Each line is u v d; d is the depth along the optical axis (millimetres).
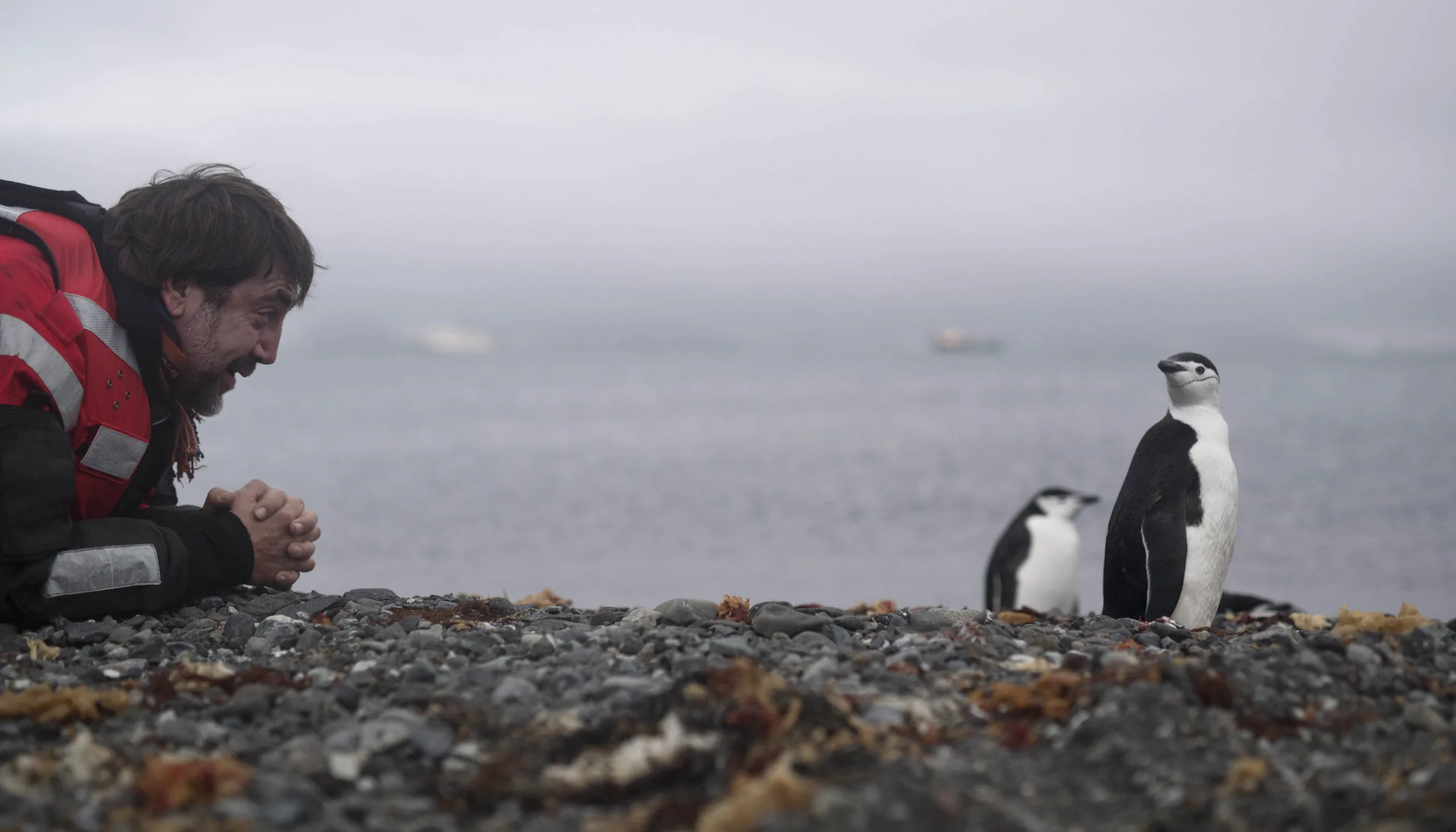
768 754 2629
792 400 105250
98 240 4199
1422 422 58688
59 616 4094
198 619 4418
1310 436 50125
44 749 2926
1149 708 2893
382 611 4637
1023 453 49219
